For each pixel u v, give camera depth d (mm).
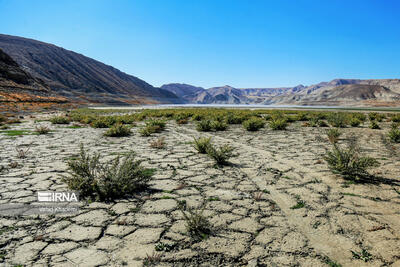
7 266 2053
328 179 4430
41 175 4617
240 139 9531
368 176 4566
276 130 12695
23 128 13266
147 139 9508
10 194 3668
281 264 2113
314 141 8914
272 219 2930
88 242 2434
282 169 5113
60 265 2076
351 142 8547
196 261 2148
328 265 2104
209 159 6035
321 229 2697
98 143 8477
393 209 3188
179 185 4105
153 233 2607
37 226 2738
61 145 8000
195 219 2631
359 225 2783
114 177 3707
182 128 13797
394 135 8656
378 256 2230
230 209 3199
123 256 2213
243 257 2209
